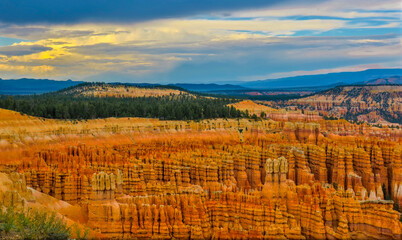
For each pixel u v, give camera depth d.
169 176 128.25
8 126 146.88
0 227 54.97
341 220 84.94
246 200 91.12
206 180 123.94
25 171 117.75
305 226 86.94
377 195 138.75
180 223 82.62
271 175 99.44
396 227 84.25
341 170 142.50
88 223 80.62
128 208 81.56
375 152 149.88
